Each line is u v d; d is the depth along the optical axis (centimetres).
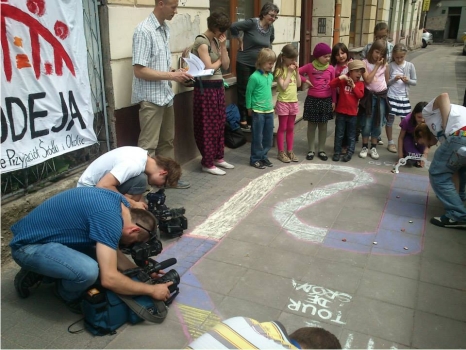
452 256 348
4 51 304
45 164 368
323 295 295
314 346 154
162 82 426
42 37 332
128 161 316
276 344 150
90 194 259
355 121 563
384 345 250
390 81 587
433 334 259
